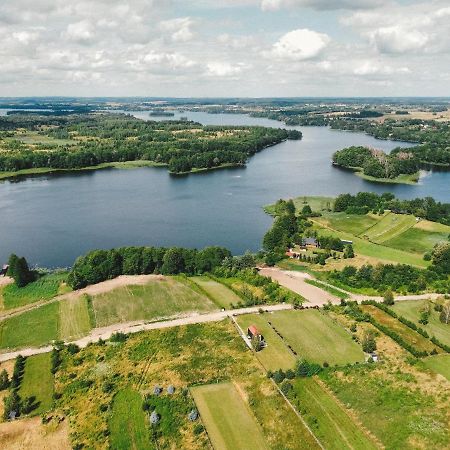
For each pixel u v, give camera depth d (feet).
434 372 361.10
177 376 365.81
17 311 493.77
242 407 331.16
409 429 301.63
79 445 302.04
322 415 320.50
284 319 456.45
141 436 307.78
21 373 383.45
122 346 415.03
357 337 418.10
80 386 360.28
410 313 467.11
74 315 476.54
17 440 309.83
